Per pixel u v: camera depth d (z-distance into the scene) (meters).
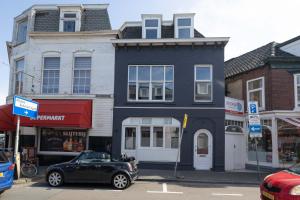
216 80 19.19
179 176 15.91
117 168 12.78
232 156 19.52
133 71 19.84
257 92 20.28
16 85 21.39
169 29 20.78
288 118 18.50
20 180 13.86
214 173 17.52
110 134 19.34
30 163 15.91
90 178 12.84
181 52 19.58
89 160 13.08
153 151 19.06
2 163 10.43
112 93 19.61
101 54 19.98
